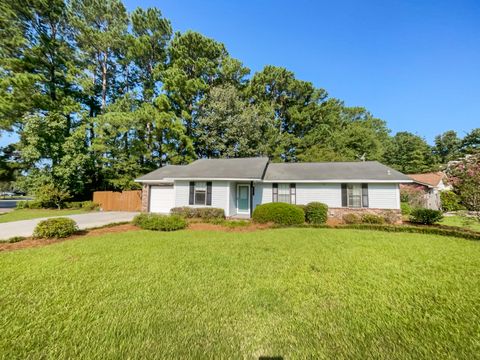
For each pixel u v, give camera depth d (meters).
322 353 2.22
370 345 2.34
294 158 27.91
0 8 16.86
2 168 18.73
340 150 27.05
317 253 5.68
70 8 20.16
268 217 10.80
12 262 4.92
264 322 2.72
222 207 13.17
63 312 2.93
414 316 2.88
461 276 4.20
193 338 2.43
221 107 23.41
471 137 25.84
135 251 5.79
